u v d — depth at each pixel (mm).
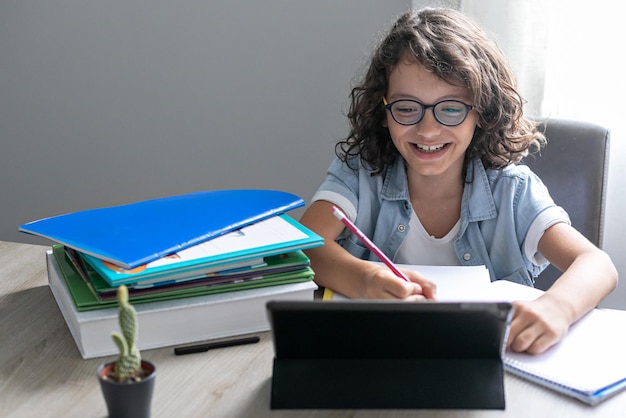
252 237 1097
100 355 979
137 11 2305
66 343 1014
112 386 799
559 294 1080
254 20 2193
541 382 916
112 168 2479
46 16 2398
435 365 884
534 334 979
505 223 1418
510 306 837
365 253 1479
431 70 1322
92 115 2447
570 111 1858
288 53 2184
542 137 1492
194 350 990
